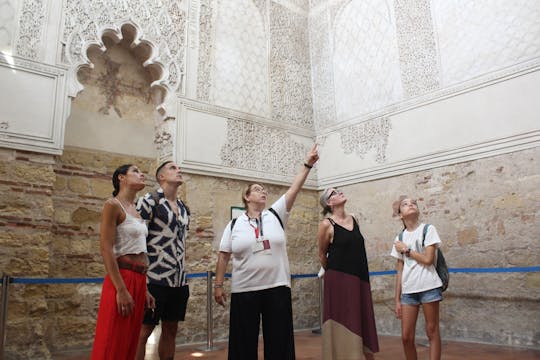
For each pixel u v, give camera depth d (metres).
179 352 4.68
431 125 5.84
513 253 4.82
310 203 7.18
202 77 6.27
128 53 6.05
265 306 2.76
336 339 2.95
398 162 6.15
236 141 6.42
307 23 8.01
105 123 5.68
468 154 5.38
